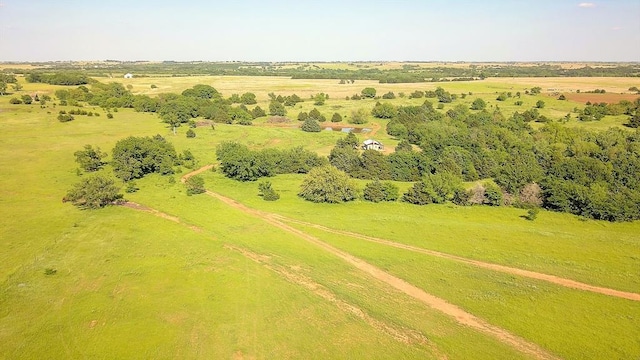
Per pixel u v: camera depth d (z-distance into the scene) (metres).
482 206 68.25
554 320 37.53
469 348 33.66
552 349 33.59
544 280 44.59
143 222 58.06
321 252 50.94
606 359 32.41
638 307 39.53
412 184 80.62
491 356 32.75
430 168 82.81
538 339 34.81
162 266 45.84
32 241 51.03
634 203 61.19
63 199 65.56
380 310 38.75
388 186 70.12
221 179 79.81
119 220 58.50
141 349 32.69
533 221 62.12
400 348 33.53
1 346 32.78
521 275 45.75
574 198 64.50
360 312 38.34
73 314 36.94
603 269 46.75
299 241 53.97
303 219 61.44
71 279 42.81
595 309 39.19
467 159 84.94
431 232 57.16
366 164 84.88
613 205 61.16
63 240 51.62
